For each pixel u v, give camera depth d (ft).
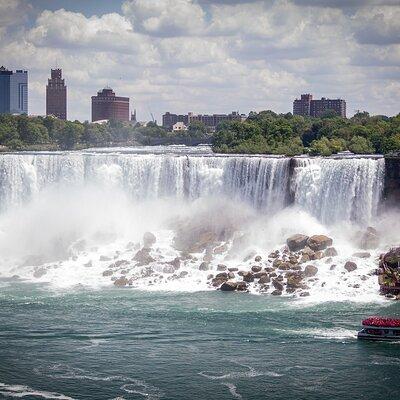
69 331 437.99
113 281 551.59
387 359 393.91
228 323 450.30
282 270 540.93
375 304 484.33
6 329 441.27
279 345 414.21
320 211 631.97
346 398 350.64
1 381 368.89
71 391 359.25
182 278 549.54
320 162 636.07
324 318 457.68
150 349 409.49
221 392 357.41
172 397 352.69
